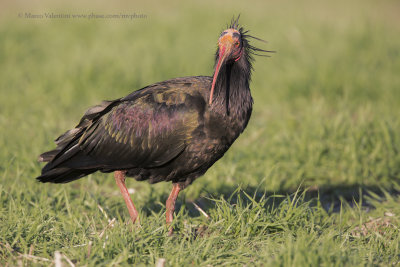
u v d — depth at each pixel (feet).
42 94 79.15
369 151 59.47
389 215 44.55
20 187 48.32
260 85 86.12
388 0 158.51
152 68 88.22
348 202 51.37
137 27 115.44
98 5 136.77
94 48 97.14
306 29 111.86
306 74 84.33
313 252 32.76
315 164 58.13
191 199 51.88
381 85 82.02
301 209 40.29
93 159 42.16
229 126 40.01
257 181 53.83
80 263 33.47
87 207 47.37
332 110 75.36
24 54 97.35
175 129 39.75
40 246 36.96
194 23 120.37
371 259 34.35
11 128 64.80
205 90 40.19
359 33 106.83
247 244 37.78
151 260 34.30
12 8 131.85
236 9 136.87
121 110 41.27
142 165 41.63
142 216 42.70
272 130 67.05
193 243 37.06
